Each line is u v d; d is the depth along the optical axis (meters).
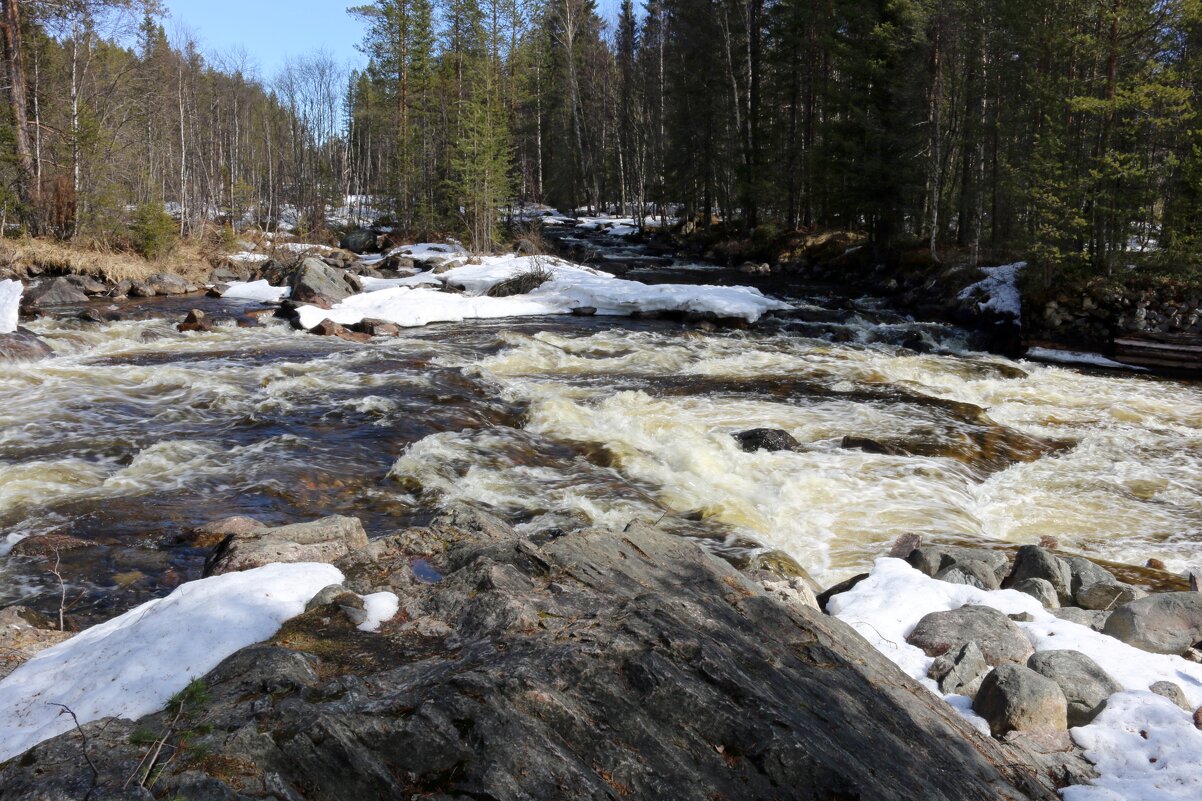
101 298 23.47
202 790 2.80
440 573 4.91
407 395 12.91
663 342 18.88
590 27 73.06
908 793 3.26
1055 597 6.23
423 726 3.12
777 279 31.91
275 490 8.77
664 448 10.73
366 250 38.12
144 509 8.10
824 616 4.84
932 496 9.60
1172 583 7.17
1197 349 17.94
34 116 29.06
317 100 54.53
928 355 18.33
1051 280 21.23
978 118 27.53
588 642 3.69
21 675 3.98
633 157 56.50
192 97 43.53
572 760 3.08
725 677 3.57
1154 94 19.91
